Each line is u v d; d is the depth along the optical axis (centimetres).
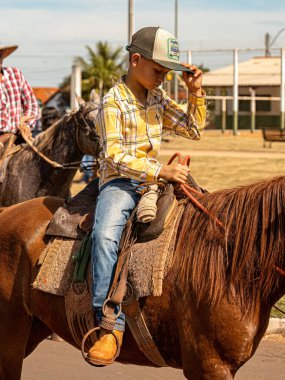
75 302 440
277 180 408
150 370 680
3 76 888
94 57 7006
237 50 4681
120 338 425
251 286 396
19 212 492
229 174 2141
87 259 436
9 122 889
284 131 3394
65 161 834
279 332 780
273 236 396
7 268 477
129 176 423
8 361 483
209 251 405
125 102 430
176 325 412
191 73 453
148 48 425
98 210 432
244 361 397
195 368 403
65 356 716
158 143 439
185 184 435
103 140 428
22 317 476
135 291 414
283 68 4725
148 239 421
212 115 5850
